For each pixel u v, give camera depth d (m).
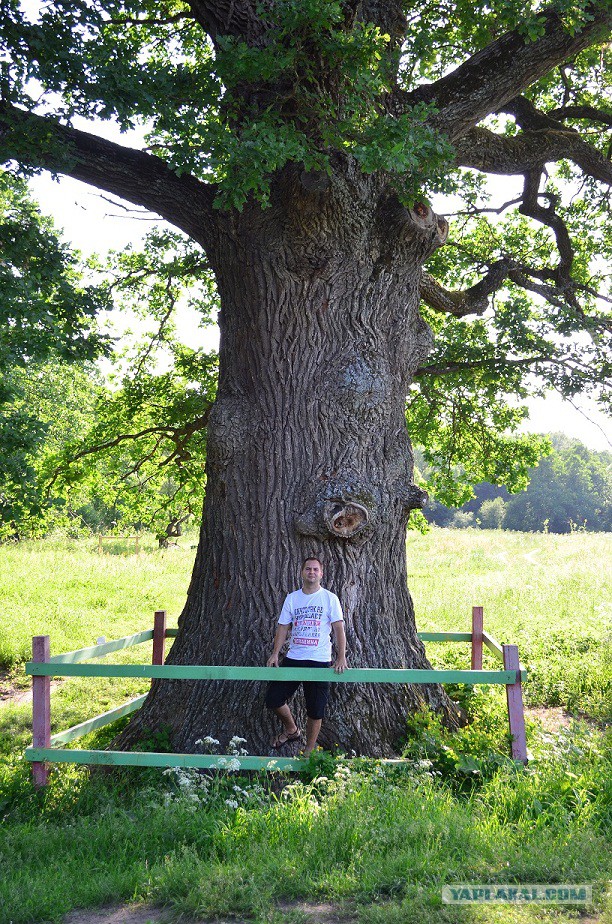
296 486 7.24
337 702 6.94
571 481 97.38
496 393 11.99
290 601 6.32
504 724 7.74
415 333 8.09
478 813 5.23
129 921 4.15
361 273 7.45
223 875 4.38
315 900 4.25
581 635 11.69
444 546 36.97
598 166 9.45
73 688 10.88
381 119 6.20
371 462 7.41
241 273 7.48
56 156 6.82
